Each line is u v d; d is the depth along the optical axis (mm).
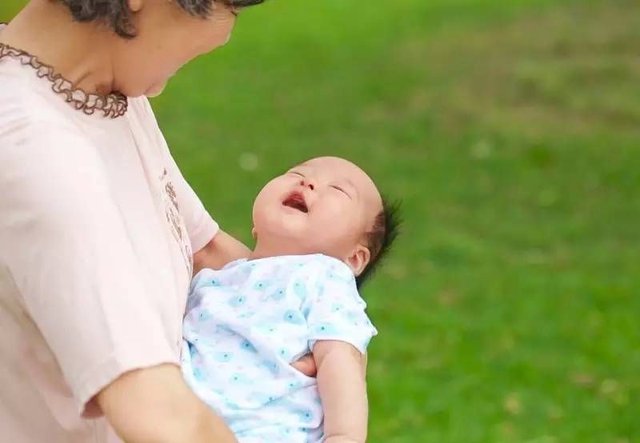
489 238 11188
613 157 13039
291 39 18812
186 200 3379
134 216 2699
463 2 20031
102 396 2346
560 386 8234
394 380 8297
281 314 3014
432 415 7801
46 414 2666
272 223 3322
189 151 13797
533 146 13453
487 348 8844
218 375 2922
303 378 2932
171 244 2877
